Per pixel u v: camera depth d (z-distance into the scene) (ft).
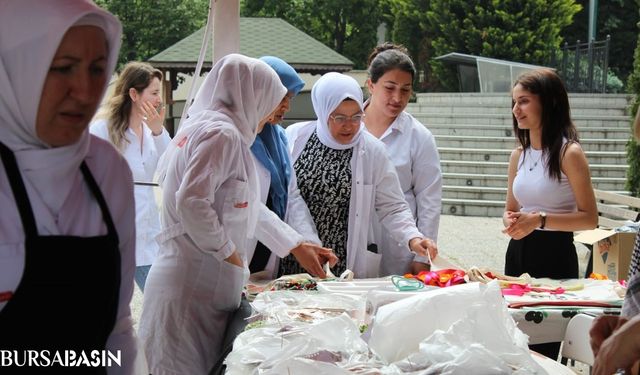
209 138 9.75
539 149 13.01
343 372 6.54
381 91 13.65
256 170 11.21
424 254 12.08
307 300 9.52
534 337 10.00
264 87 10.56
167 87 55.26
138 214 15.72
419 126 13.88
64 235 5.33
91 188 5.66
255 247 12.62
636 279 6.39
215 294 10.14
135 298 21.67
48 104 5.13
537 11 69.46
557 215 12.51
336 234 12.65
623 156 42.63
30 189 5.24
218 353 10.27
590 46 59.11
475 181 41.83
